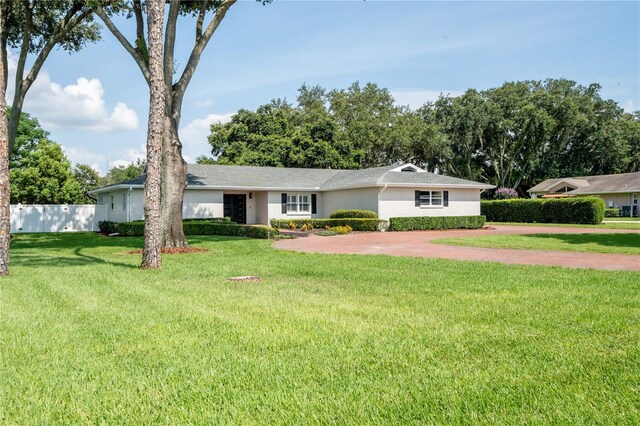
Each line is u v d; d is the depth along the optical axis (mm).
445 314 5422
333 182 29547
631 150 56125
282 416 2793
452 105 49000
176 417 2811
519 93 50688
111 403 3020
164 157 14680
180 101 15070
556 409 2830
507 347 4109
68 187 37000
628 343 4164
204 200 26438
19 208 28000
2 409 2924
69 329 4848
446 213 27719
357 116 48500
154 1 10312
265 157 37156
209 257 12586
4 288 7457
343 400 3006
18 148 37031
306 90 54406
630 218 38562
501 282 7766
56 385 3318
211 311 5648
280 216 28734
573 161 54906
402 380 3348
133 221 23234
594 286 7320
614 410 2795
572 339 4332
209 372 3547
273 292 7020
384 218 25672
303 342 4316
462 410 2844
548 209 32531
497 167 53688
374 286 7500
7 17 18391
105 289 7340
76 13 19188
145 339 4457
